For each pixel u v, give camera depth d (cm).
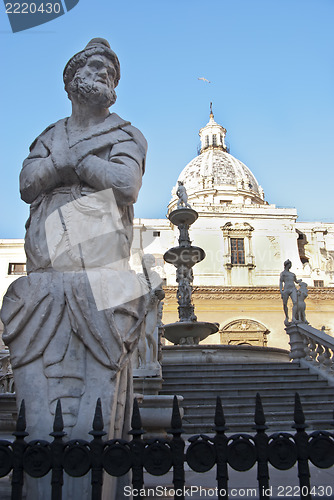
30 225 241
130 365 235
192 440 170
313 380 948
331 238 3925
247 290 3250
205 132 5562
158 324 909
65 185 242
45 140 251
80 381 204
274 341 3178
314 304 3256
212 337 3161
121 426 219
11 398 540
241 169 4869
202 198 4494
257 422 173
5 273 3381
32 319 212
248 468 166
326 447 169
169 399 380
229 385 907
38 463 167
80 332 207
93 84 240
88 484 186
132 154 241
